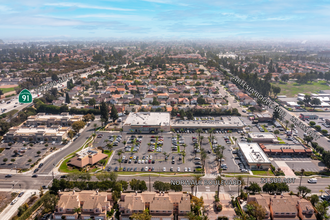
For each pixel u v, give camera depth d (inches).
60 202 5492.1
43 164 7623.0
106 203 5497.1
